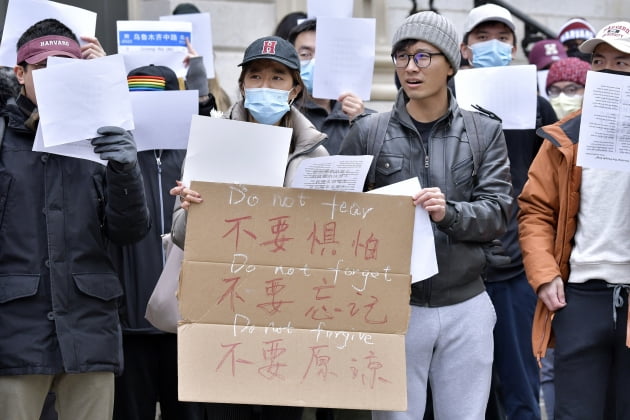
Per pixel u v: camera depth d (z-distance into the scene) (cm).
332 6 796
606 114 545
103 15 1041
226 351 519
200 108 755
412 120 578
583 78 888
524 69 702
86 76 531
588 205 586
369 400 524
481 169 572
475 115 581
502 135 581
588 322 582
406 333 563
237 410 550
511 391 701
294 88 576
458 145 572
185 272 521
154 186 671
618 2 1209
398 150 573
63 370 550
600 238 581
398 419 562
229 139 522
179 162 682
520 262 707
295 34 774
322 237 529
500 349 705
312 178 525
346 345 527
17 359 541
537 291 594
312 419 711
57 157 564
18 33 671
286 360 522
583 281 585
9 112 566
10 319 546
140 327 655
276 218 527
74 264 559
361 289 530
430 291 562
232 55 1052
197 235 522
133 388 662
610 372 589
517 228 711
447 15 1129
